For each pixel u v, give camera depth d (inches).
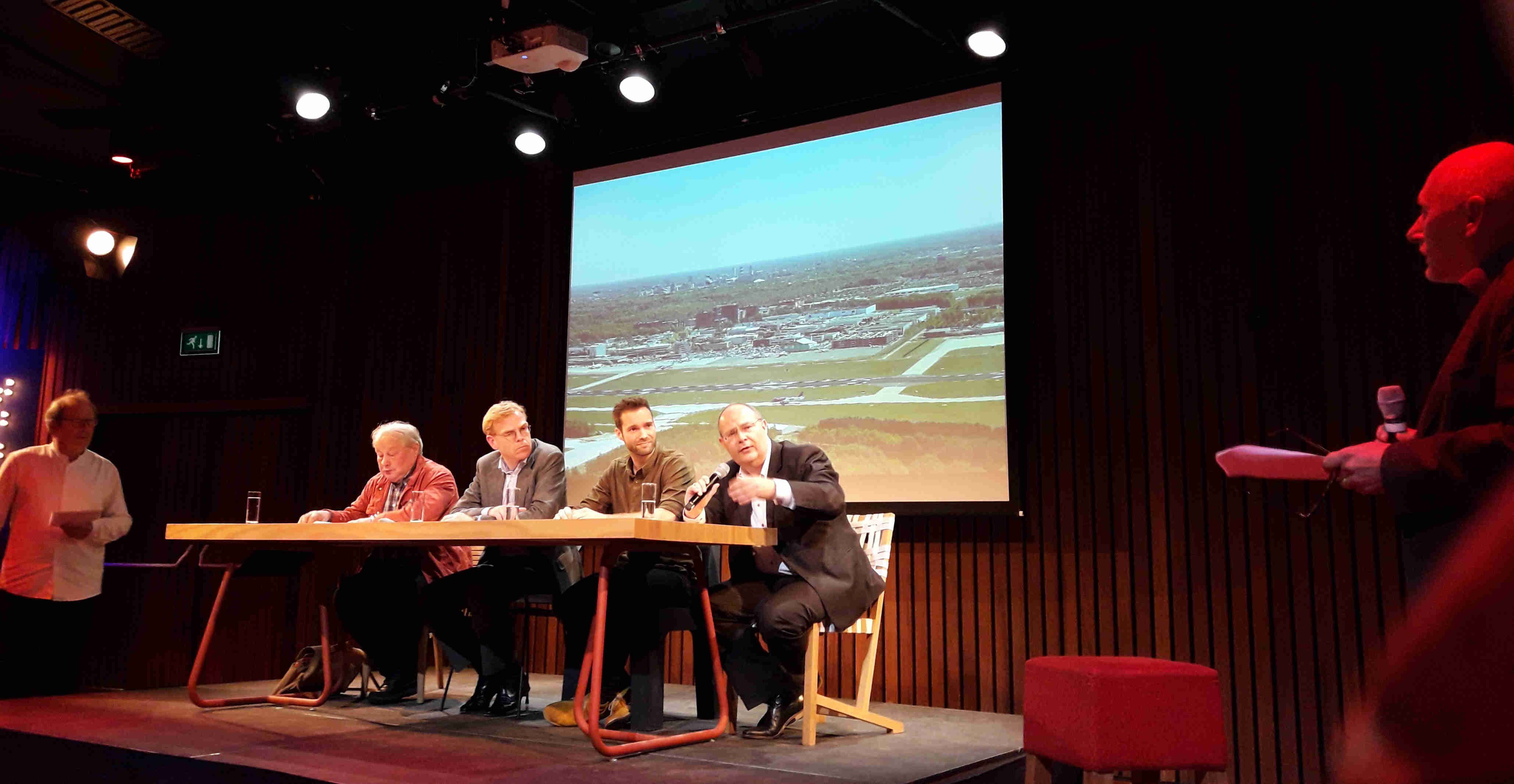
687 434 197.6
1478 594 22.4
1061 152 169.2
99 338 259.1
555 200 217.9
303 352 239.5
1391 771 22.7
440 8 178.1
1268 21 155.9
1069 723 92.0
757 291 195.9
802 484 118.0
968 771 108.7
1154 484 154.4
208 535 129.8
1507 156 53.1
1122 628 153.6
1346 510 140.7
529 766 102.2
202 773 104.2
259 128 210.7
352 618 144.8
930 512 169.8
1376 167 145.2
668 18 181.9
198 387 249.1
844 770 103.0
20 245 268.1
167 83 200.7
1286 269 149.6
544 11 170.9
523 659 142.9
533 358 214.5
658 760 105.8
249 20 180.9
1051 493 162.1
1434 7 143.2
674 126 210.4
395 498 153.3
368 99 200.4
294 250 244.5
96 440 256.4
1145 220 160.7
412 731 122.9
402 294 230.7
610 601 120.3
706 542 105.7
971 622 165.2
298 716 134.7
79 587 165.6
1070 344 164.1
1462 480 45.6
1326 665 139.4
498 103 207.3
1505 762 21.3
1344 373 143.9
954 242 178.1
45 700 148.3
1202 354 153.7
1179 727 89.7
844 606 119.9
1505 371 47.5
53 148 233.6
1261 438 147.8
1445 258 54.7
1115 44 167.0
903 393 178.1
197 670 140.7
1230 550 147.9
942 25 169.0
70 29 181.8
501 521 105.1
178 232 257.1
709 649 118.8
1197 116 159.2
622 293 208.8
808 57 196.2
